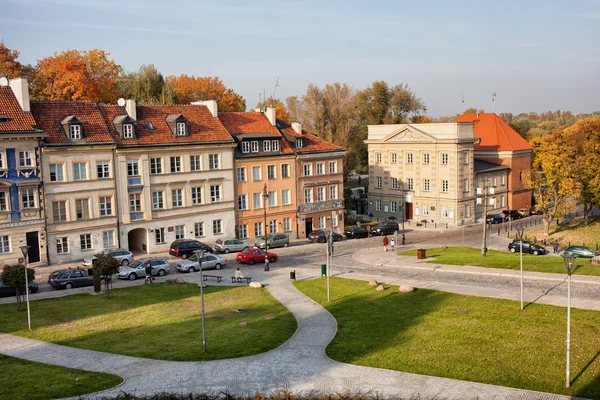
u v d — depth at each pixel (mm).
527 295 44719
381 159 104375
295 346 34438
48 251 59750
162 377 29438
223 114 78438
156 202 67875
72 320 40156
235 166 75062
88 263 58250
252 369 30625
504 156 106188
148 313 41969
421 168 98125
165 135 68812
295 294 48000
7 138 55562
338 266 60594
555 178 86000
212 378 29359
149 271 54469
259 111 82875
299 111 124375
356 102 141375
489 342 34469
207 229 72625
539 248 68688
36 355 33000
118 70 99562
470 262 58281
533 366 30750
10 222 56781
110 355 32875
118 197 64375
